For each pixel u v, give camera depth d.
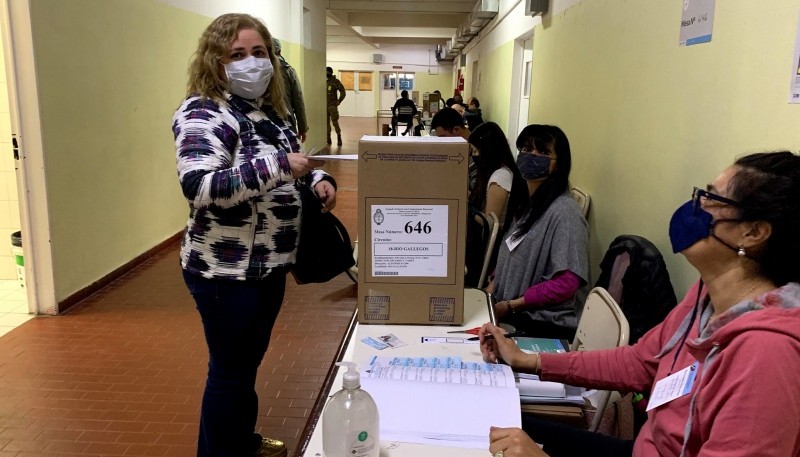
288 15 8.73
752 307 0.94
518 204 2.41
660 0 2.33
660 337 1.33
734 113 1.73
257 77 1.61
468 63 14.30
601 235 3.06
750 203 0.94
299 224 1.78
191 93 1.63
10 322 3.21
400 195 1.47
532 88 5.52
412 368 1.30
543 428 1.42
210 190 1.44
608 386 1.38
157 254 4.56
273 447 2.05
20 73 3.02
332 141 13.48
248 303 1.69
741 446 0.85
